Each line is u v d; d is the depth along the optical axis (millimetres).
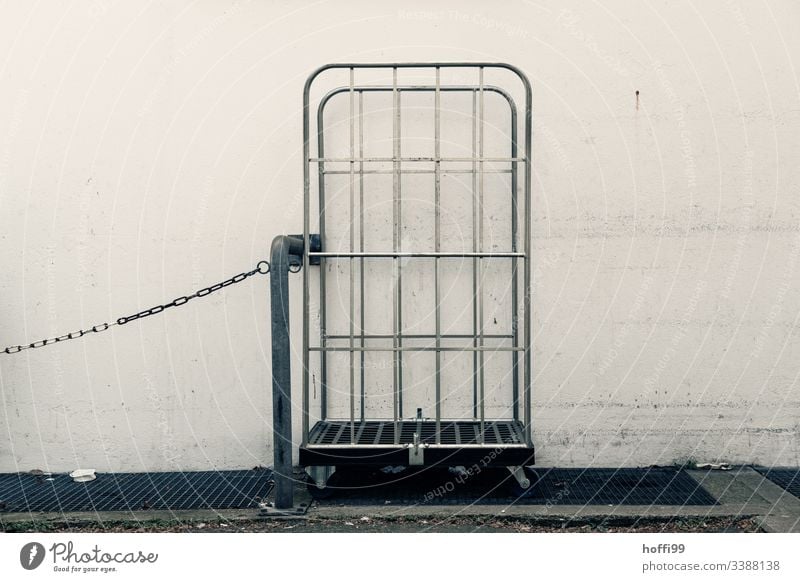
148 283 5207
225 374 5227
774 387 5188
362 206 5164
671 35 5125
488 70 5137
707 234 5152
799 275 5148
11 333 5227
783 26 5113
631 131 5141
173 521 4398
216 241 5188
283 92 5172
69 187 5195
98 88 5184
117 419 5250
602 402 5199
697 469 5172
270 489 4891
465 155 5125
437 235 4793
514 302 5156
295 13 5168
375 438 4832
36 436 5246
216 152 5176
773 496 4691
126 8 5176
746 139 5133
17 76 5184
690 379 5188
